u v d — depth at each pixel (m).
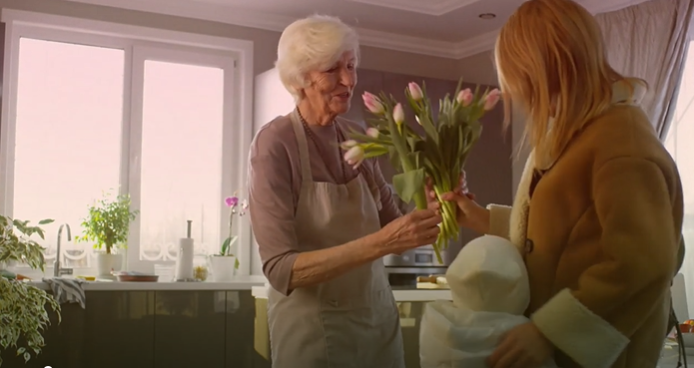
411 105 1.60
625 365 1.28
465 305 1.31
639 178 1.19
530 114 1.31
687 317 3.29
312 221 1.83
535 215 1.33
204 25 5.00
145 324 4.13
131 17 4.82
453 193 1.60
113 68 4.84
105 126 4.79
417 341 3.46
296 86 1.88
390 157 1.60
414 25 5.34
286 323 1.83
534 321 1.25
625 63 4.46
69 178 4.68
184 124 4.99
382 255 1.60
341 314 1.82
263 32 5.16
